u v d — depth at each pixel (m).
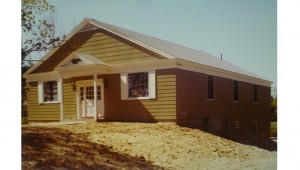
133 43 19.69
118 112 19.98
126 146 13.62
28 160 10.70
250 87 27.09
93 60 20.05
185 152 13.91
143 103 19.22
